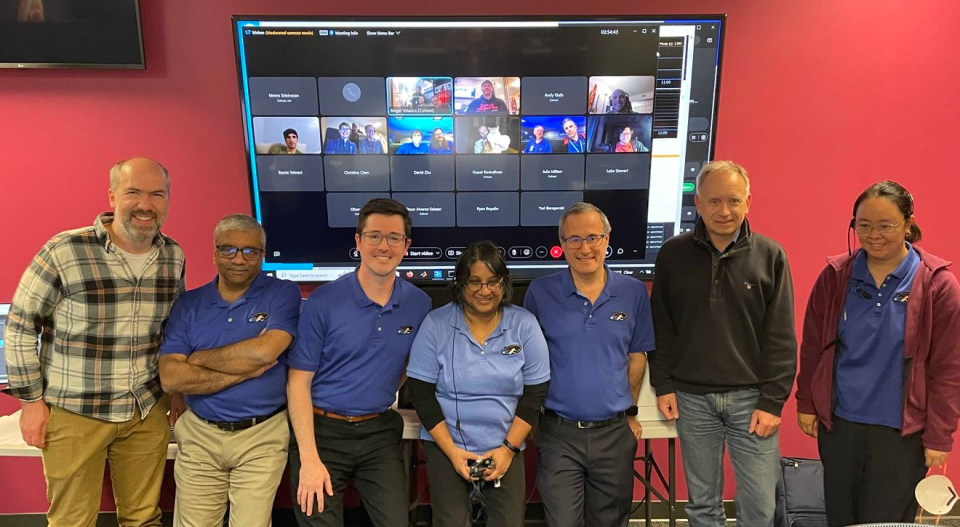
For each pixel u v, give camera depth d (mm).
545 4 1997
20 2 1869
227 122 2039
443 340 1573
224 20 1978
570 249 1576
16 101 1979
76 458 1569
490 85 1954
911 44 2033
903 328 1429
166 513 2232
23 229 2043
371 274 1589
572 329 1610
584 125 1993
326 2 1973
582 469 1642
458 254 2092
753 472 1610
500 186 2039
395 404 1874
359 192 2031
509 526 1499
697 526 1694
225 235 1575
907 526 1259
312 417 1596
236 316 1632
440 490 1552
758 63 2041
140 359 1624
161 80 2004
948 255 2158
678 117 1993
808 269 2172
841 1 2006
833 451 1567
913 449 1457
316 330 1601
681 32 1922
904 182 2119
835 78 2053
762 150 2096
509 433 1563
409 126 1983
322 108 1957
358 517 2133
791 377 1573
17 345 1516
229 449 1605
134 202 1510
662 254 1703
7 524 2197
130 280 1584
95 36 1911
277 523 2252
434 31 1909
